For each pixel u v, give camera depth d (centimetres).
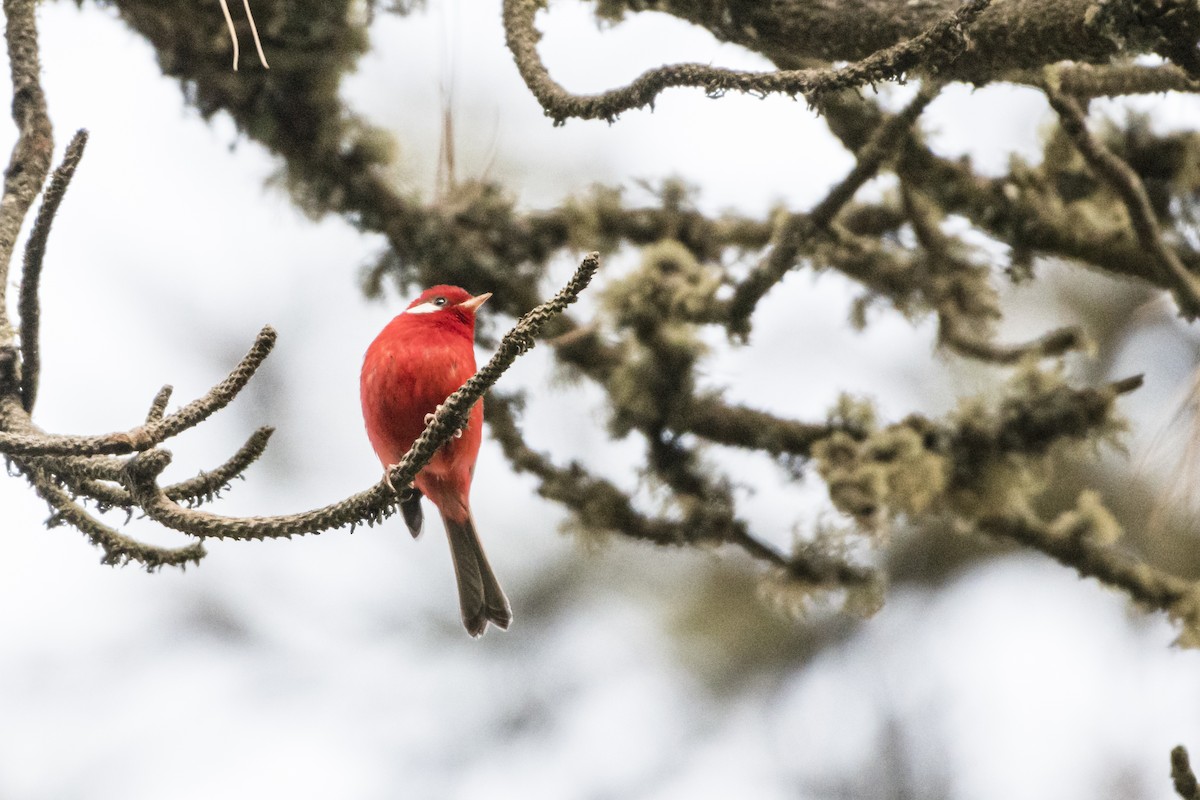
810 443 977
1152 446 836
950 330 1025
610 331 959
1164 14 666
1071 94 884
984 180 952
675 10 860
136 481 582
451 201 1016
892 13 782
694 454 984
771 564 988
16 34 771
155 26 939
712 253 1040
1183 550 1172
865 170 874
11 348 690
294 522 576
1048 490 1249
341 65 957
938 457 955
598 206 1031
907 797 1247
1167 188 977
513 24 768
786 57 866
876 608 981
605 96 700
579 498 984
